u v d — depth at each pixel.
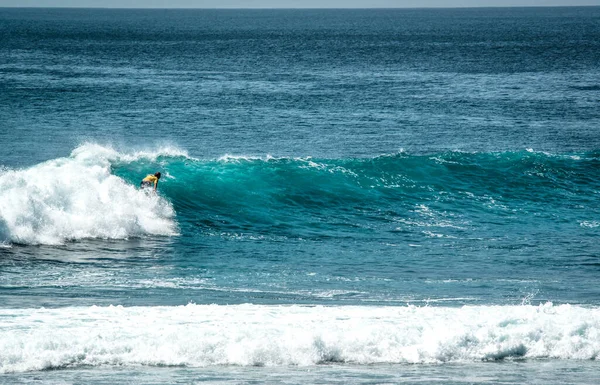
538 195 95.88
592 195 96.44
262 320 45.34
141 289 58.47
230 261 68.88
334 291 59.09
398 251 73.94
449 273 66.25
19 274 62.38
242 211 85.38
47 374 36.88
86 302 53.34
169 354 39.62
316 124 163.50
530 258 72.00
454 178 98.31
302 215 86.06
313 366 39.47
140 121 163.62
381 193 93.44
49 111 174.25
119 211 77.50
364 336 42.00
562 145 143.88
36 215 73.00
